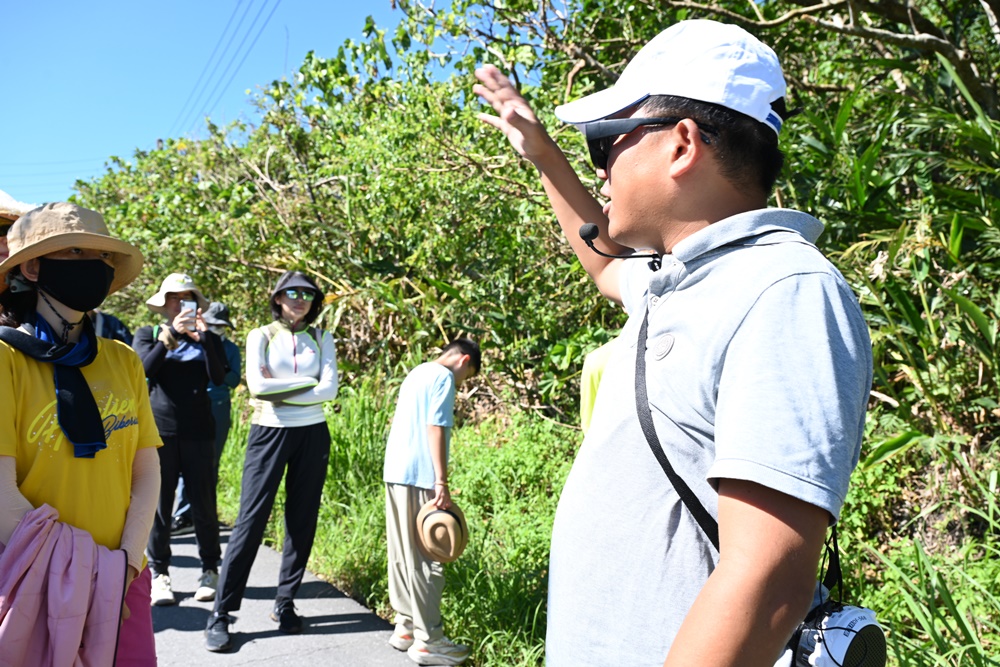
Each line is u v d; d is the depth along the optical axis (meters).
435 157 7.32
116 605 2.27
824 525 1.09
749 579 1.06
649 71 1.39
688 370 1.25
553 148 2.09
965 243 4.75
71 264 2.35
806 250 1.23
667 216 1.37
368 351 8.62
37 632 2.16
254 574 5.41
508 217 7.16
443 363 4.42
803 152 5.32
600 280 2.08
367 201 8.51
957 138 4.93
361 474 6.01
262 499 4.39
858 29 5.27
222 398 6.19
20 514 2.18
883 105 5.95
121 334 5.59
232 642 4.34
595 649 1.33
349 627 4.53
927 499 4.43
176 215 9.89
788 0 5.85
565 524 1.42
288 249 9.65
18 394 2.26
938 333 4.64
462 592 4.35
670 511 1.28
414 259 8.17
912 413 4.44
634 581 1.30
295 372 4.61
